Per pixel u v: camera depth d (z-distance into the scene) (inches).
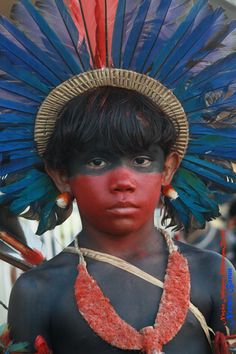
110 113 97.7
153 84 103.0
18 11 102.3
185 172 113.0
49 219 115.3
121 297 98.7
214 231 192.7
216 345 100.6
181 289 99.2
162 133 101.0
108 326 95.3
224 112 108.7
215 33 104.3
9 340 101.8
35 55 103.6
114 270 100.6
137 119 98.3
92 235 102.7
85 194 98.3
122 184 95.3
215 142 110.0
